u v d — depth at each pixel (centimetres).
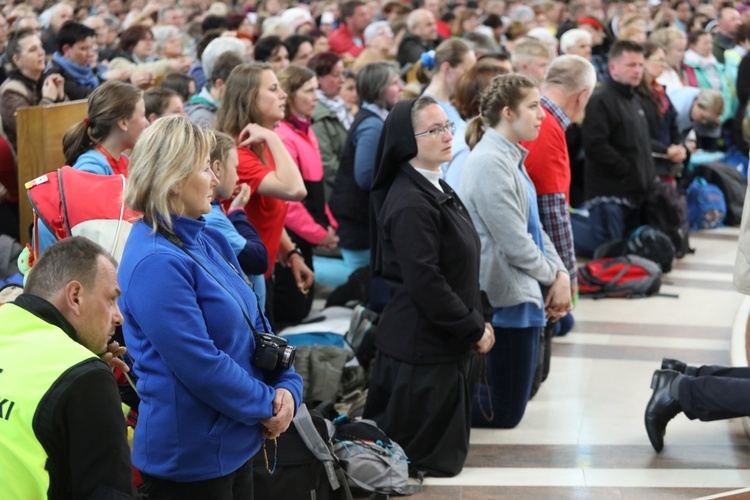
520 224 493
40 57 651
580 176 906
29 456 235
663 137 910
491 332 479
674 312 746
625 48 805
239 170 495
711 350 663
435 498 446
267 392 302
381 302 624
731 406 464
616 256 828
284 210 528
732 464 486
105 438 241
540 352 568
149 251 285
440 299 441
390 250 464
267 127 512
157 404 290
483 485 461
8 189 580
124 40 980
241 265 450
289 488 402
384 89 693
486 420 529
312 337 591
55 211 374
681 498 450
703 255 902
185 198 293
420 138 450
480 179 491
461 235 451
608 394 584
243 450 302
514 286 497
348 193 706
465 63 623
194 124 294
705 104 979
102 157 420
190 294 286
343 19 1294
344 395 552
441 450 465
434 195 450
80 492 239
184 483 296
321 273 728
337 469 416
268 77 506
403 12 1536
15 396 237
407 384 459
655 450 500
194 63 894
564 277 527
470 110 575
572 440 516
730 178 1009
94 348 264
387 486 438
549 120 568
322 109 766
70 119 532
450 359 459
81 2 1592
